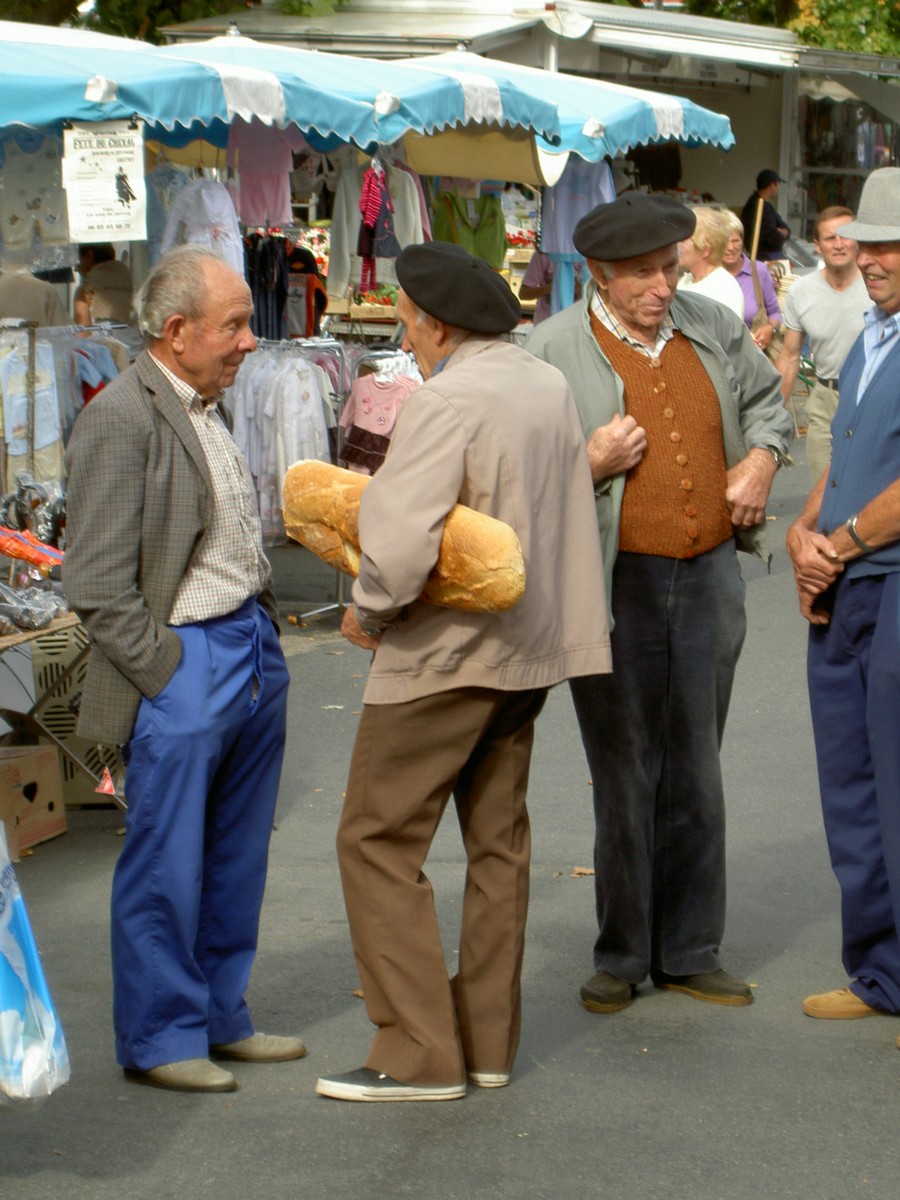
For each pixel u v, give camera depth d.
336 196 13.78
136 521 4.80
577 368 5.48
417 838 4.91
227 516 4.99
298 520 5.04
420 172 14.59
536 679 4.83
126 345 10.89
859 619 5.50
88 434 4.78
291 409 11.31
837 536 5.46
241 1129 4.84
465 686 4.73
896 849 5.40
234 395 11.46
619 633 5.51
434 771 4.82
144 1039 5.07
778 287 20.80
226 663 4.97
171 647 4.85
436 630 4.72
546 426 4.80
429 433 4.60
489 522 4.52
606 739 5.58
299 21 18.50
